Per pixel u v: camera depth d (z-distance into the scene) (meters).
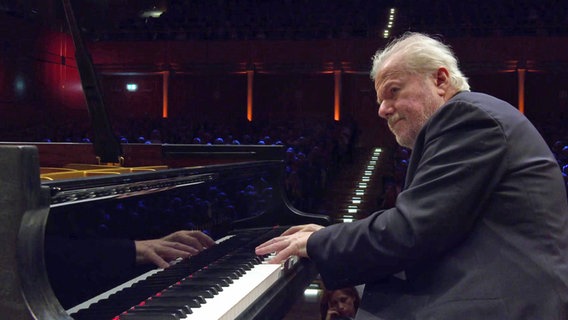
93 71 2.38
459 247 1.52
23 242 0.96
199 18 18.25
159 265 1.72
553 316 1.40
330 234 1.66
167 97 17.41
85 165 2.28
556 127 14.98
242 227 2.52
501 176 1.50
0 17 13.18
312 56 16.28
